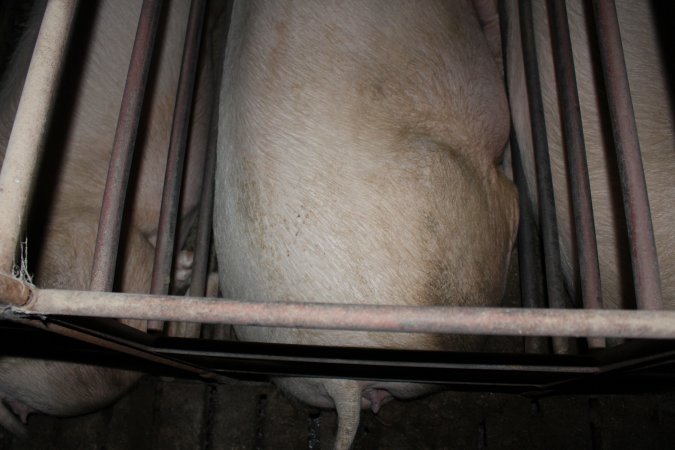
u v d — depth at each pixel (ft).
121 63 5.96
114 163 3.19
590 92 4.83
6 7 8.04
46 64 2.30
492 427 6.29
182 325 5.78
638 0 4.67
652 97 4.58
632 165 2.60
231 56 4.98
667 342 2.56
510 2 5.69
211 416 6.72
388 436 6.37
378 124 4.35
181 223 6.46
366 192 4.15
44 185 5.42
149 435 6.65
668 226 4.66
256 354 3.71
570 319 2.02
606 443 6.14
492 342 6.42
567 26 3.83
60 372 5.68
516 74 5.63
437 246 4.17
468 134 4.92
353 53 4.50
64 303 2.11
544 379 4.58
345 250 4.08
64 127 5.59
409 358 3.76
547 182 4.64
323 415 6.55
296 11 4.65
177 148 4.28
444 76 4.84
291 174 4.24
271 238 4.20
